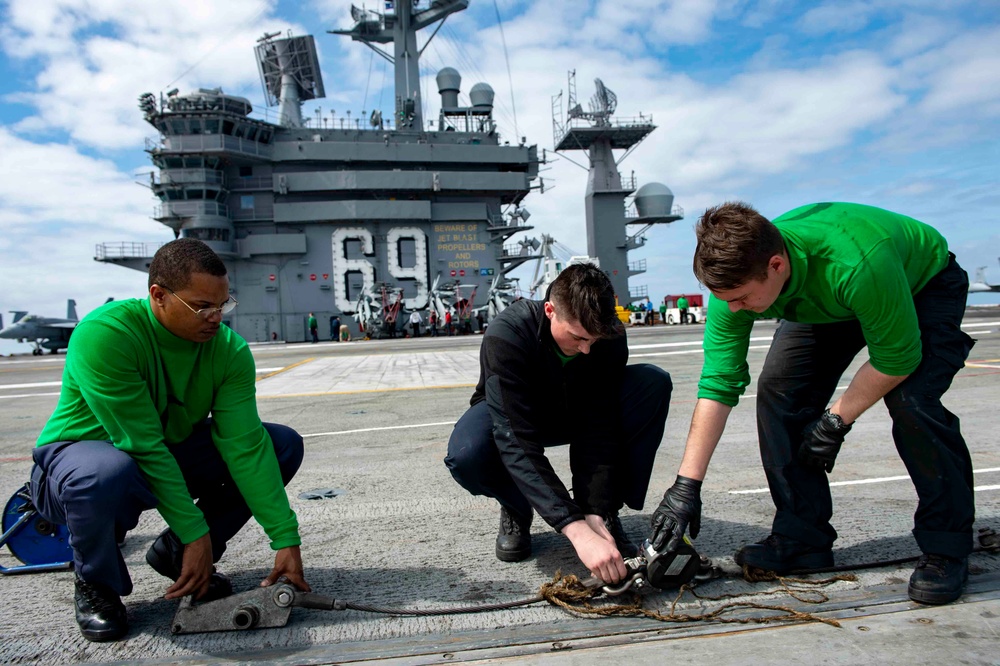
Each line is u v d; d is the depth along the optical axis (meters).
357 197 32.03
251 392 2.18
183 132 28.88
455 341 25.58
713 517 3.06
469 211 32.78
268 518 2.12
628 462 2.45
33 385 12.70
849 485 3.53
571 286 1.93
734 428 5.40
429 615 2.11
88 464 1.85
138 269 30.23
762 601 2.12
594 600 2.19
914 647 1.75
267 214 30.94
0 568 2.65
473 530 3.02
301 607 2.13
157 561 2.19
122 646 1.97
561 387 2.27
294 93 34.09
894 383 2.00
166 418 2.09
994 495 3.24
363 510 3.41
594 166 36.75
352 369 13.18
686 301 33.91
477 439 2.38
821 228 1.91
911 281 2.04
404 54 33.72
